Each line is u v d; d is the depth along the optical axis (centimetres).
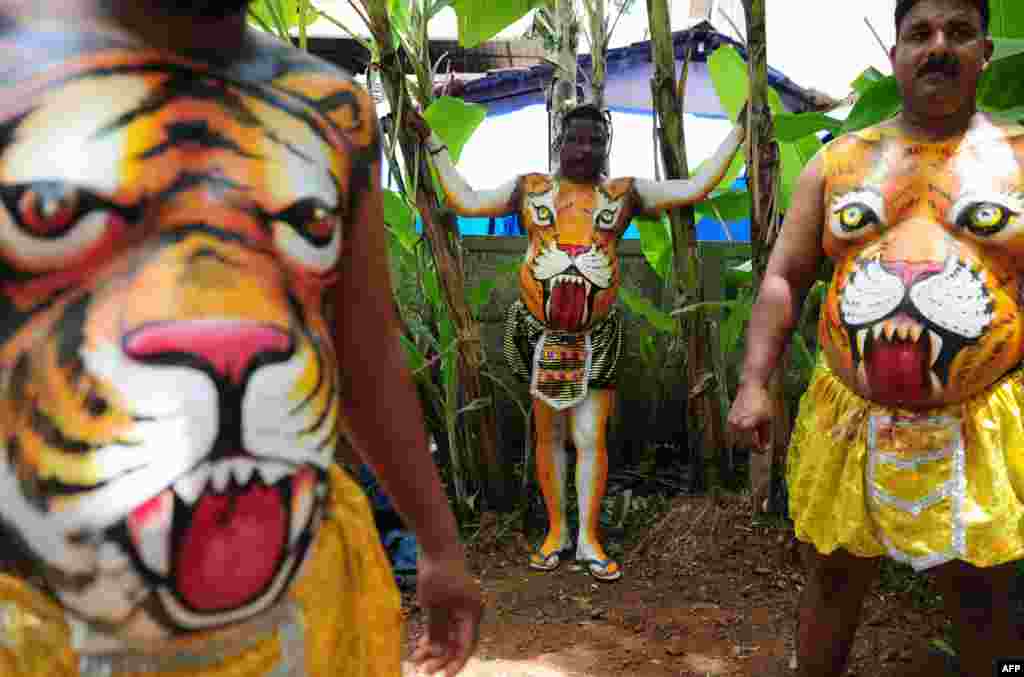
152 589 66
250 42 80
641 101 784
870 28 258
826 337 190
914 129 178
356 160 84
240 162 71
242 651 75
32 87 63
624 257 475
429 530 105
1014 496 170
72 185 62
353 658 90
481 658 267
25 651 67
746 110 335
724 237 641
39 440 63
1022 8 251
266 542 71
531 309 346
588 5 434
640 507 415
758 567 339
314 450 75
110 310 64
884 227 178
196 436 66
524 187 345
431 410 418
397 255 421
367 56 664
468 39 398
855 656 258
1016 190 168
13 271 62
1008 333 169
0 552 66
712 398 402
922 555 171
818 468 186
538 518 407
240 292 69
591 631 289
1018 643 180
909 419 173
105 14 69
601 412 348
